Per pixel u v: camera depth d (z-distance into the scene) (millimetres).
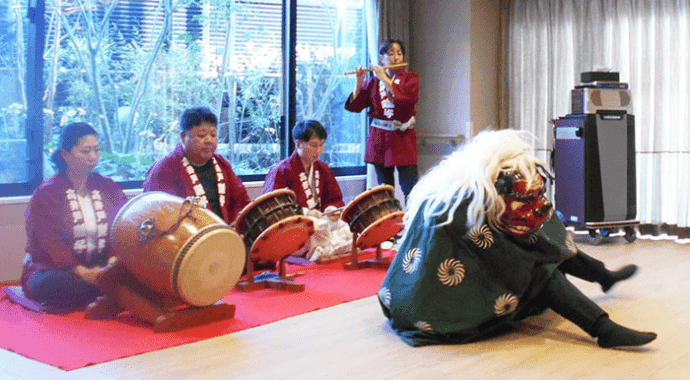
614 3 5523
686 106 5176
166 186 3400
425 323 2406
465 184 2371
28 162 4031
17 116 3986
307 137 3979
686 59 5168
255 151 5387
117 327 2643
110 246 2746
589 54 5672
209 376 2092
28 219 2863
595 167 4984
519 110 6094
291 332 2598
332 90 5887
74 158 2871
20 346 2375
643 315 2869
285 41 5508
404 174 5047
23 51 3992
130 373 2115
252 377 2084
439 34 6129
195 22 4926
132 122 4586
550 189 5906
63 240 2873
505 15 6156
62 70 4207
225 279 2641
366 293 3268
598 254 4551
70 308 2895
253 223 3215
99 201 2996
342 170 5969
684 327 2672
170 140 4801
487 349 2377
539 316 2854
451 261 2385
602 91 5043
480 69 6027
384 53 4844
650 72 5359
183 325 2623
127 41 4543
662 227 5398
